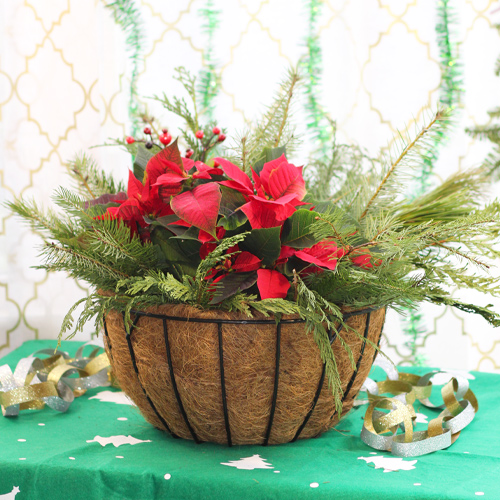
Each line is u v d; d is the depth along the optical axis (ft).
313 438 4.49
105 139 6.46
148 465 4.18
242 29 6.43
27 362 4.98
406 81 6.35
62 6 6.46
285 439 4.39
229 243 3.99
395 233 4.21
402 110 6.37
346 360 4.27
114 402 4.99
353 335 4.27
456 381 4.80
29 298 6.52
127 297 4.23
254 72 6.44
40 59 6.44
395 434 4.49
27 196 6.44
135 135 6.36
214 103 6.45
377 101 6.40
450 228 4.15
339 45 6.35
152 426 4.63
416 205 4.90
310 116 6.33
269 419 4.26
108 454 4.30
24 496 4.17
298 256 4.12
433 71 6.32
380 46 6.37
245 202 4.24
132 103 6.41
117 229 4.18
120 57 6.43
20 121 6.40
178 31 6.44
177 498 4.09
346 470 4.17
